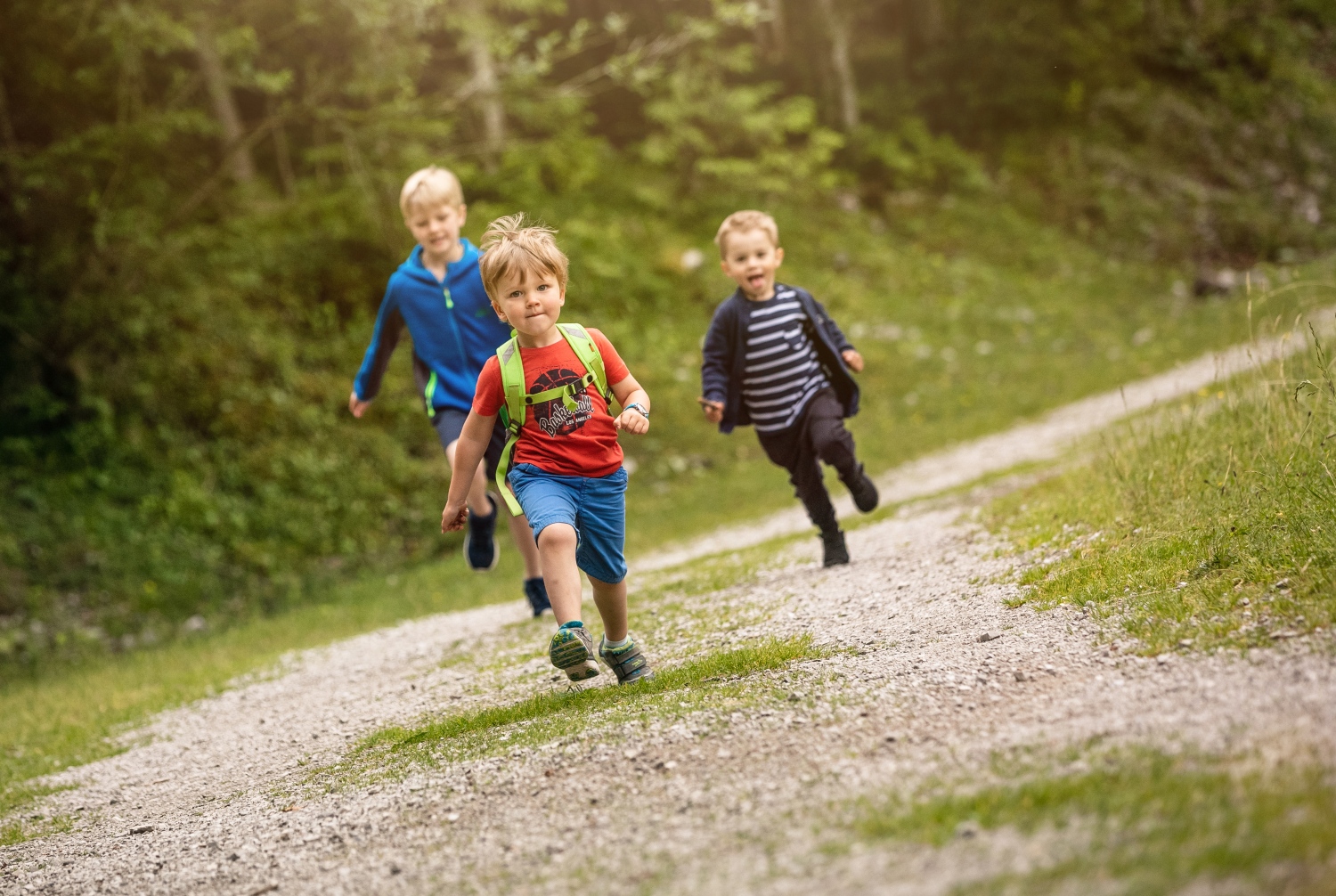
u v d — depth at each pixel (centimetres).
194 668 649
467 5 1385
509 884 200
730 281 1602
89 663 782
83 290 1095
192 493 1001
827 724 250
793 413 490
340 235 1323
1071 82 2309
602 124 1977
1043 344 1612
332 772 317
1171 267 2039
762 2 2206
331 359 1208
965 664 279
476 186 1559
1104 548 356
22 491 952
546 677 393
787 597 439
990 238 2002
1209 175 2248
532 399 312
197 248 1230
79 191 1130
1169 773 181
